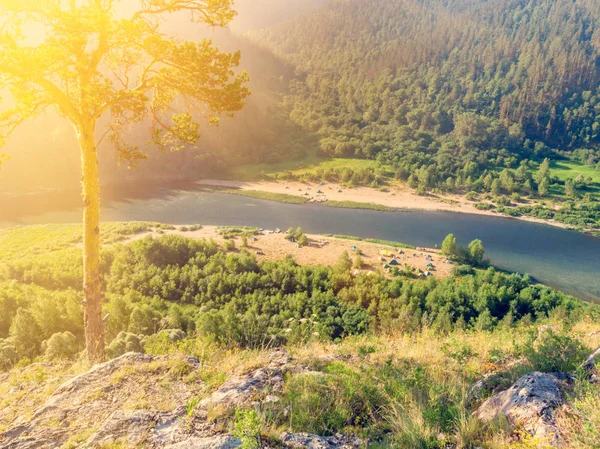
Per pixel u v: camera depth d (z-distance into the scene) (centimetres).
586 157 18738
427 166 16188
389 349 877
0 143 1153
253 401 546
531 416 455
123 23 1067
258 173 15862
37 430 556
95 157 1207
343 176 15075
